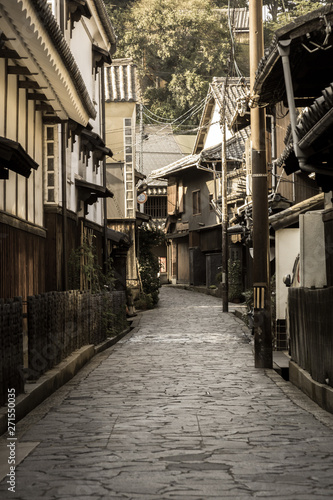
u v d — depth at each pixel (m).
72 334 14.77
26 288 14.62
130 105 38.59
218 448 7.23
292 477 6.03
